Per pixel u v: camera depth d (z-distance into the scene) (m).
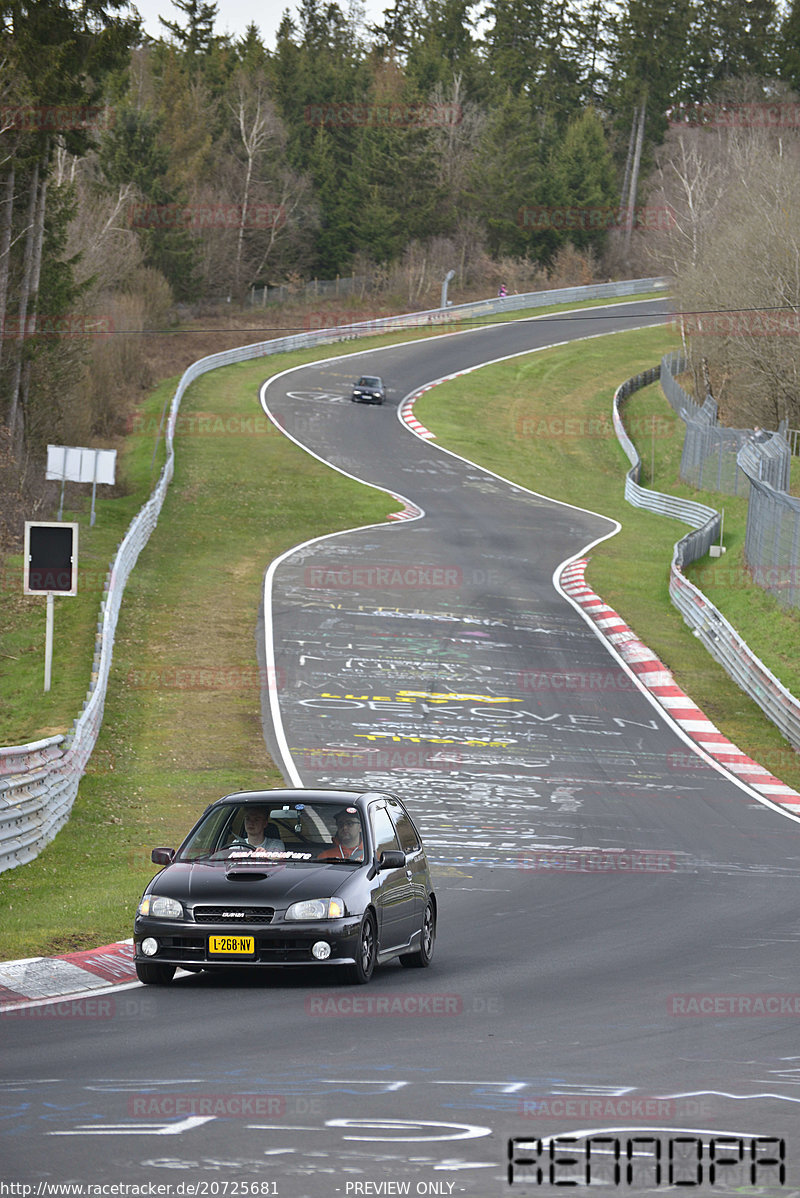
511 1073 8.93
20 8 52.16
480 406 91.81
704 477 73.31
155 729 30.41
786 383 76.31
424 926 14.33
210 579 46.94
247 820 13.91
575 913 17.48
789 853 23.23
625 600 48.53
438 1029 10.46
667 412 93.31
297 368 98.56
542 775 28.95
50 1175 6.56
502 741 31.58
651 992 12.27
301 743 30.05
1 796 19.16
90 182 105.50
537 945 15.19
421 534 58.00
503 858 21.97
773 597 46.66
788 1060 9.54
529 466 78.50
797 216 77.62
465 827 24.28
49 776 21.39
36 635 37.75
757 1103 8.23
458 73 161.50
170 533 54.75
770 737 34.25
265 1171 6.67
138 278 106.44
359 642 39.88
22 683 33.16
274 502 62.62
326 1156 6.95
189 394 87.19
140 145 112.88
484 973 13.40
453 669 37.88
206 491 63.78
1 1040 9.92
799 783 30.19
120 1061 9.17
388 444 79.00
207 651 37.72
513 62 174.12
